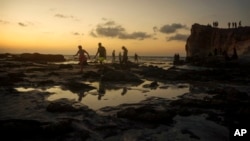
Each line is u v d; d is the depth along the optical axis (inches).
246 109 240.7
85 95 339.3
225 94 354.9
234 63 1181.1
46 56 1670.8
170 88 435.2
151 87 446.3
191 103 279.1
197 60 1584.6
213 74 737.6
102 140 163.6
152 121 206.4
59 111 230.5
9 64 933.8
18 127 166.7
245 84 515.5
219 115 233.9
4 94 314.5
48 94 335.0
